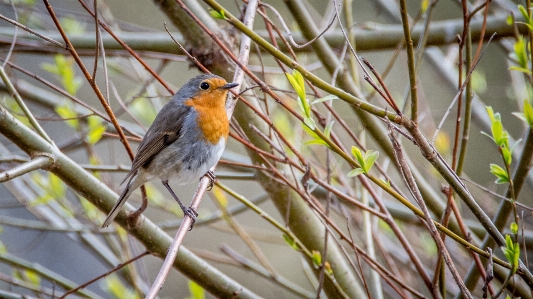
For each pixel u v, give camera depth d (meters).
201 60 9.73
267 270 10.23
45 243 16.23
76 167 7.98
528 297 8.34
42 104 12.02
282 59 6.44
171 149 9.23
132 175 9.24
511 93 10.88
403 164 6.20
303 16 9.18
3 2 12.12
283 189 9.68
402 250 11.43
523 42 7.63
